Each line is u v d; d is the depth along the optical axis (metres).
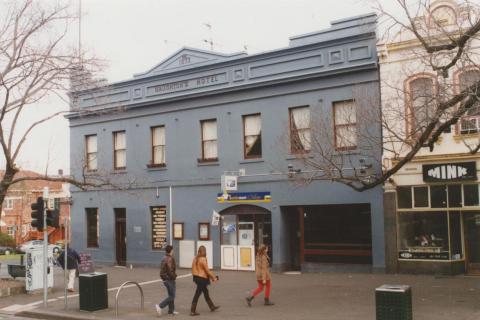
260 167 21.94
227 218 22.89
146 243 25.16
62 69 17.72
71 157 28.05
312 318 12.27
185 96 24.02
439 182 18.34
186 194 24.03
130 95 25.95
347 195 19.92
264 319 12.41
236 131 22.70
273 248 21.36
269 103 21.91
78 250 27.61
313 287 16.89
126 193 25.72
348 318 12.09
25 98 17.31
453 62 13.03
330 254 20.59
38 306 15.26
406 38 18.72
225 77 23.05
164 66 25.39
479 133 17.59
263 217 22.05
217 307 13.76
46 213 15.26
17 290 17.66
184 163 24.16
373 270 19.41
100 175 21.97
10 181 18.16
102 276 14.29
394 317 10.17
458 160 18.09
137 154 25.70
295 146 20.92
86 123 27.61
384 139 18.50
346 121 18.56
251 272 21.80
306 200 20.77
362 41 19.88
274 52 21.73
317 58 20.84
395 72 18.88
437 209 18.55
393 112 17.70
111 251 26.34
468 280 17.20
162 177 24.80
